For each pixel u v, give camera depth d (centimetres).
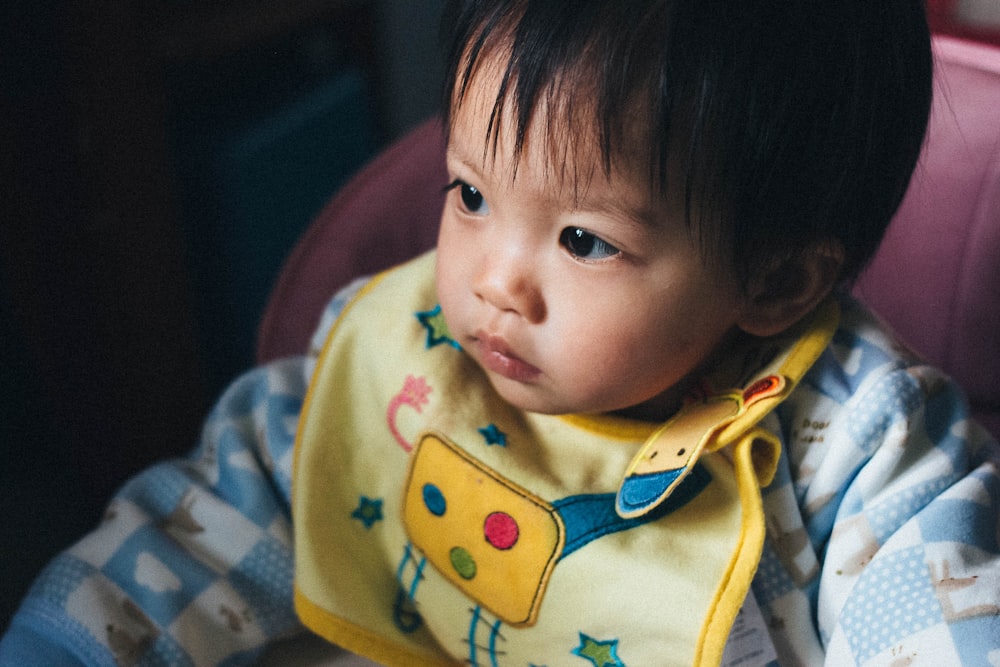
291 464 68
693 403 57
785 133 46
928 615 50
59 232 101
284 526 66
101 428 113
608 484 58
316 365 68
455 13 48
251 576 64
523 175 46
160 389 110
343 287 80
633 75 44
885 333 58
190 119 118
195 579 62
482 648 61
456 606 62
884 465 54
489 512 59
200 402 115
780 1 45
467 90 47
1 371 118
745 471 52
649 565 55
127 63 95
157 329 107
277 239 126
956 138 68
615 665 57
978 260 68
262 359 83
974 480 55
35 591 61
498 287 48
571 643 58
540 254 48
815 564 56
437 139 80
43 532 117
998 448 59
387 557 65
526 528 58
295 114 124
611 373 49
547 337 49
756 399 53
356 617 63
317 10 118
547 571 57
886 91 48
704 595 54
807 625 57
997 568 51
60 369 111
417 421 63
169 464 69
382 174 82
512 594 59
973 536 52
